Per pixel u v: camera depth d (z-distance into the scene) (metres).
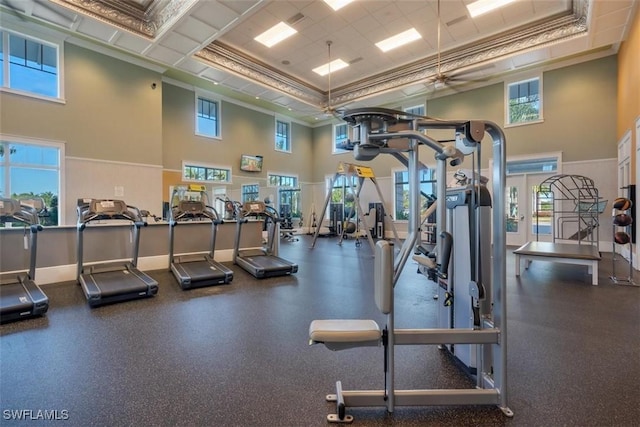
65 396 1.83
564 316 3.12
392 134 1.82
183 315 3.23
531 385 1.92
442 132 9.33
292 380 2.00
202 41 6.05
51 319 3.10
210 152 10.03
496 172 1.73
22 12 5.46
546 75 7.92
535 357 2.28
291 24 6.41
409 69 8.29
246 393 1.86
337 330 1.65
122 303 3.62
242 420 1.62
